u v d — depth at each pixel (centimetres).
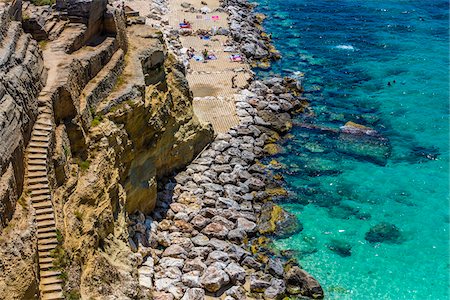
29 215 2852
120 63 4312
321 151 5894
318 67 7862
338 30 9219
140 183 4291
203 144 5578
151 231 4341
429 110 6756
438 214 5050
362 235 4766
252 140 5875
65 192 3238
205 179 5128
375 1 10681
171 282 3972
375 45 8625
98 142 3650
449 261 4509
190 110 5278
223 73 7225
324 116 6575
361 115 6625
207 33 8325
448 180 5503
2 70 2969
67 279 2878
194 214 4662
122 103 3966
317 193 5269
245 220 4722
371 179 5503
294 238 4684
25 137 3083
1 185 2644
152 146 4372
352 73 7700
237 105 6425
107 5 4525
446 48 8481
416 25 9400
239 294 3972
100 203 3441
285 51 8356
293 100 6750
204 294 3959
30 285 2628
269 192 5216
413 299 4150
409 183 5453
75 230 3138
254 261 4288
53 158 3200
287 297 4069
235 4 9988
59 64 3678
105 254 3406
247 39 8194
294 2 10631
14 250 2595
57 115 3438
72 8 4212
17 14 3762
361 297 4141
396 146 6056
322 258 4497
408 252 4597
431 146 6056
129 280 3441
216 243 4400
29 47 3494
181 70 5222
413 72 7725
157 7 8981
